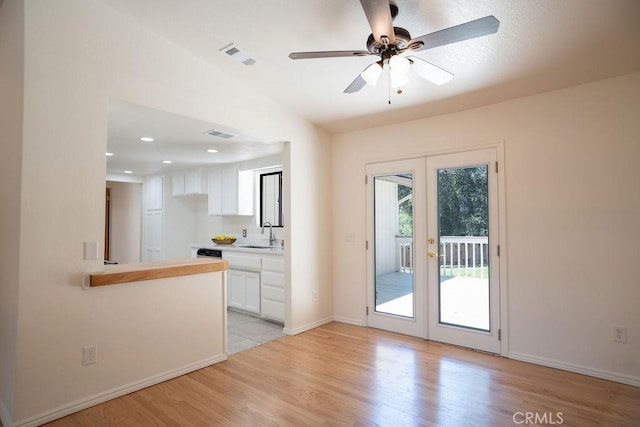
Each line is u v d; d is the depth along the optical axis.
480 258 3.39
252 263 4.61
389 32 1.85
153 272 2.70
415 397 2.52
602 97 2.80
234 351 3.43
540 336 3.05
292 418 2.26
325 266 4.37
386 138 4.04
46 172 2.23
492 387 2.65
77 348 2.35
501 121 3.27
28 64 2.17
